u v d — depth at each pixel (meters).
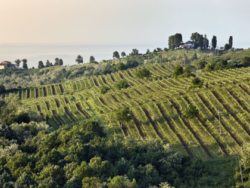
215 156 65.50
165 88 115.56
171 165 60.00
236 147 66.69
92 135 73.56
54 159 53.81
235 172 54.19
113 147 63.34
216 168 58.66
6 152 59.75
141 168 54.88
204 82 103.00
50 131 81.88
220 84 96.88
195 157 66.62
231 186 50.22
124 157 60.50
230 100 86.56
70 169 48.28
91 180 43.12
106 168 51.12
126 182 43.75
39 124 84.81
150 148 64.50
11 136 72.25
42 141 65.75
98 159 51.78
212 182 52.66
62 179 47.53
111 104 112.94
